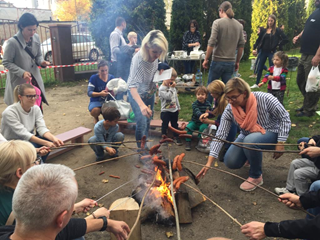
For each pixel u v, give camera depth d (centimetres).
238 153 359
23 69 497
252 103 337
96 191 361
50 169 142
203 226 296
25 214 129
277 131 343
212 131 454
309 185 314
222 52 574
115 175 400
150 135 527
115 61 738
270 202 334
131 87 371
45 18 2528
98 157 439
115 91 523
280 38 792
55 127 604
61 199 134
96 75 550
